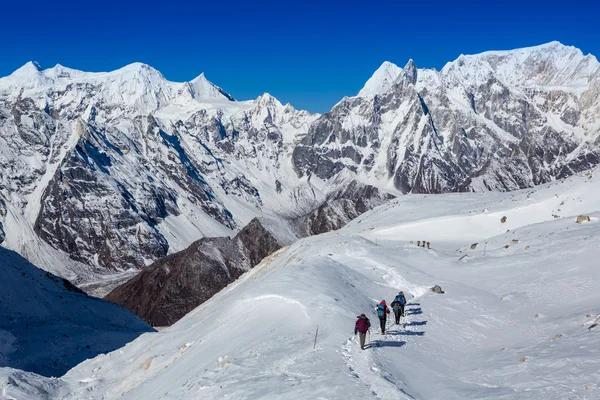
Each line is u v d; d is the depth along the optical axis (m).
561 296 32.31
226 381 23.23
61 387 40.25
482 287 39.00
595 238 43.38
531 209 84.50
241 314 35.75
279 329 29.73
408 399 18.77
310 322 29.83
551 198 85.50
